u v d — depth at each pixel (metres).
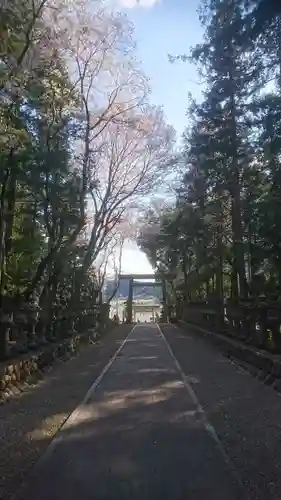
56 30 14.68
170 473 7.01
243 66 17.78
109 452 8.02
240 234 18.70
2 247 14.93
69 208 19.09
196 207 25.80
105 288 63.88
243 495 6.18
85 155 19.89
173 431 9.38
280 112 14.55
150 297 97.31
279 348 15.64
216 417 10.59
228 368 18.45
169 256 44.31
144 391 13.75
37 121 15.36
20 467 7.32
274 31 11.19
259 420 10.27
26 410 11.29
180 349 26.56
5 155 13.82
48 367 17.88
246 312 18.95
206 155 20.53
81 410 11.23
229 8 11.47
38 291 21.66
